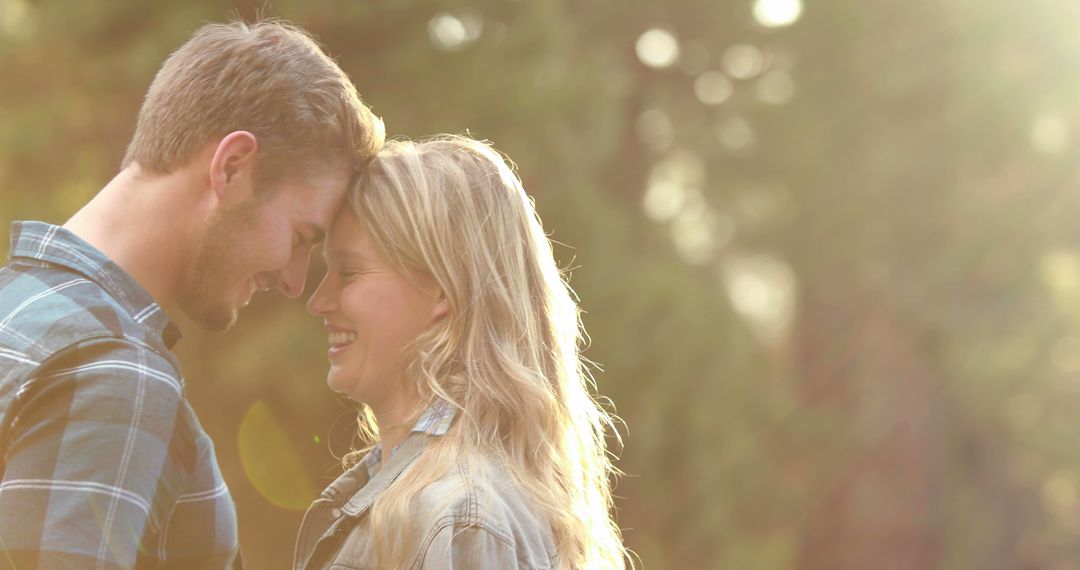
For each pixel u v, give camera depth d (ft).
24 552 9.11
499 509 10.36
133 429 9.56
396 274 11.50
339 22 37.50
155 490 9.76
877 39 61.87
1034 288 62.39
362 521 10.99
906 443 62.23
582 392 12.44
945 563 62.95
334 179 11.38
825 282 64.28
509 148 39.63
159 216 10.78
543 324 12.00
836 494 60.44
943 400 63.00
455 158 11.75
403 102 39.09
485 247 11.46
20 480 9.27
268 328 36.94
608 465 12.89
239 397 37.37
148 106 10.99
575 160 41.24
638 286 45.50
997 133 60.80
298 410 37.42
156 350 10.11
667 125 60.95
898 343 62.95
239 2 36.47
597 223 42.47
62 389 9.49
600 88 41.75
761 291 77.05
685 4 60.70
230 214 10.82
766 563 48.65
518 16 41.01
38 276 10.22
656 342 45.91
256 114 10.80
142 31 36.83
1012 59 60.70
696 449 47.83
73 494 9.24
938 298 61.72
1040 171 61.87
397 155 11.71
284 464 37.65
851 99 62.59
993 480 64.08
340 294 11.77
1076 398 63.72
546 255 12.18
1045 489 66.39
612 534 12.39
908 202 62.13
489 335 11.38
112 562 9.27
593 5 56.70
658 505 47.21
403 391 11.70
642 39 59.93
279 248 11.10
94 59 36.55
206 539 11.53
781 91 64.64
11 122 36.47
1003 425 63.87
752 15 62.03
